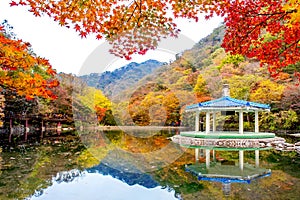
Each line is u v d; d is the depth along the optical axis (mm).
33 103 17703
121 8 3443
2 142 11711
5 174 5145
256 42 4645
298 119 17203
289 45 4527
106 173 5160
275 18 4133
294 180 4680
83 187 4195
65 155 7691
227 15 4109
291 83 17531
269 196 3738
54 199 3621
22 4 3355
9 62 6570
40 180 4672
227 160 7016
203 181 4605
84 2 3305
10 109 16984
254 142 10484
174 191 3967
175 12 3740
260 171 5500
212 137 10812
